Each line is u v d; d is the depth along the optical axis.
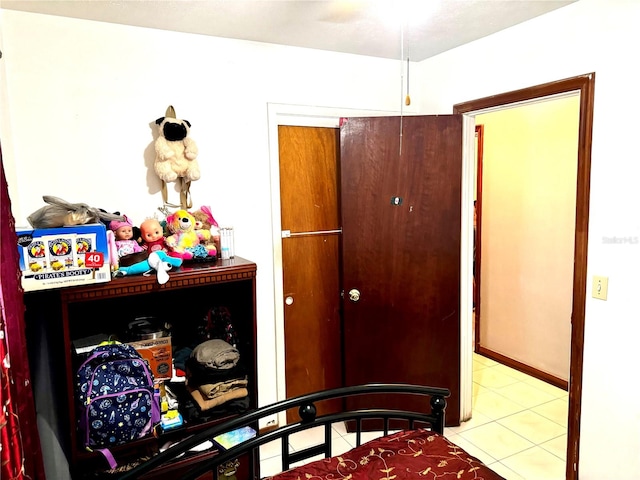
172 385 2.04
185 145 2.11
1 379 0.89
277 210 2.53
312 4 1.90
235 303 2.15
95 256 1.58
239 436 1.96
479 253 3.88
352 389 1.51
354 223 2.60
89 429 1.62
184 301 2.21
